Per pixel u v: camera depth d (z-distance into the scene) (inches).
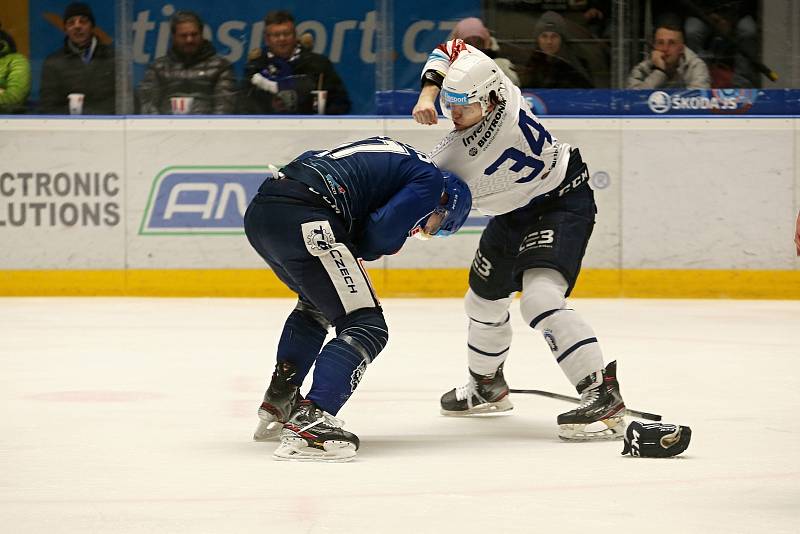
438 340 871.1
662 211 1202.0
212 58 1234.6
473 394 572.4
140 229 1219.9
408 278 1206.9
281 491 393.1
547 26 1213.1
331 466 440.5
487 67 505.4
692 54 1208.8
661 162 1203.9
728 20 1205.7
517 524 346.6
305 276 463.8
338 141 1227.9
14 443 490.3
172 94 1233.4
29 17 1236.5
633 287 1205.7
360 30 1234.6
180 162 1219.2
